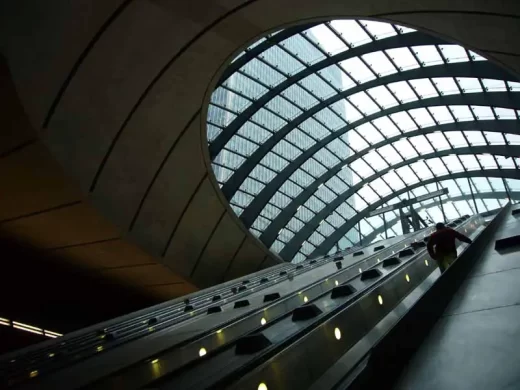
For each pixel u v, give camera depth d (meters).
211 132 28.69
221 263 31.12
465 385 3.26
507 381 3.16
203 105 21.28
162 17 16.03
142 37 16.33
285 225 41.81
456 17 16.66
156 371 7.20
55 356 9.56
